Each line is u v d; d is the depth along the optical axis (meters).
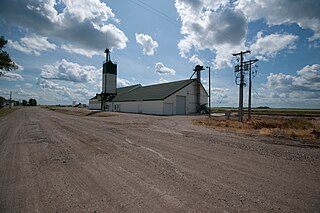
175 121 19.80
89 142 8.23
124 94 52.75
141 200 3.16
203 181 3.92
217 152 6.38
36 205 3.06
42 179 4.15
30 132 11.29
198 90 41.62
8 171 4.68
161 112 34.31
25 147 7.34
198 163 5.16
